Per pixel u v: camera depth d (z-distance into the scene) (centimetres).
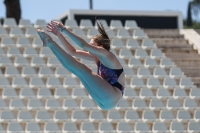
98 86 2067
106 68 2123
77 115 4375
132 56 5028
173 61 5219
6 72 4512
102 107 2145
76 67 2062
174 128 4506
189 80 4925
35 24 5038
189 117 4628
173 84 4881
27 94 4406
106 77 2125
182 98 4797
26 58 4688
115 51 5066
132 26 5381
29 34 4909
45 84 4609
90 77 2062
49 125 4219
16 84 4456
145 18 6144
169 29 5656
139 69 4888
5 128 4203
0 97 4350
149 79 4822
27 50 4738
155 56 5119
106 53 2091
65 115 4347
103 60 2108
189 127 4534
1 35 4841
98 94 2080
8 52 4688
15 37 4878
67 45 2169
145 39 5241
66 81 4600
